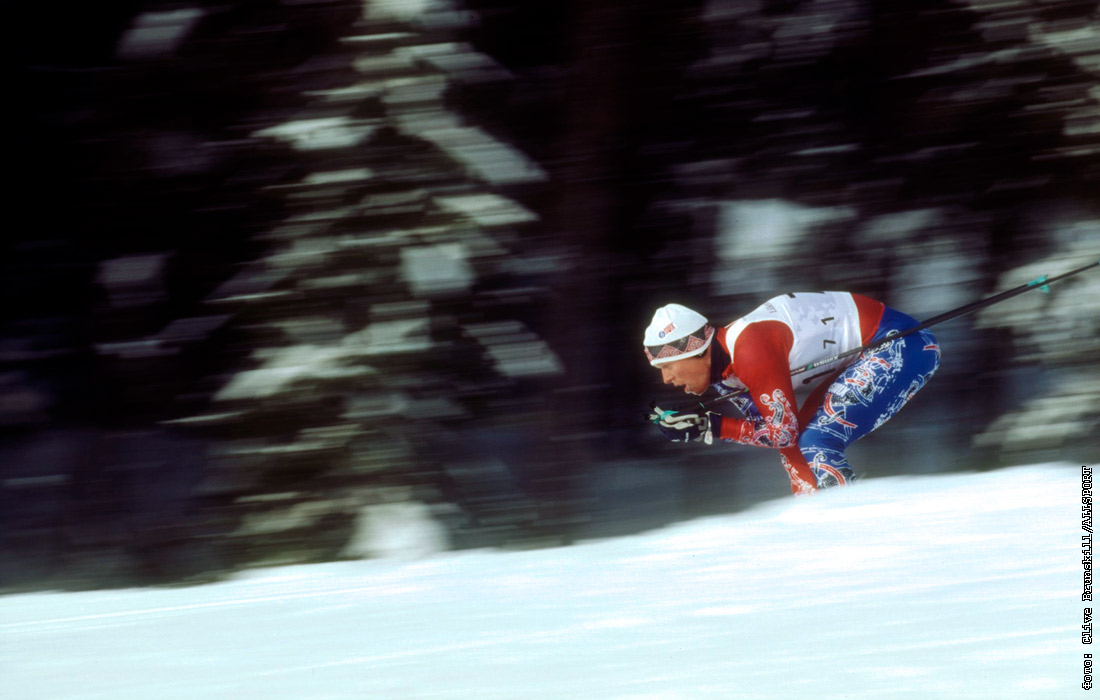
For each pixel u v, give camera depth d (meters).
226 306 18.33
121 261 22.28
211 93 21.17
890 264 22.98
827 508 10.60
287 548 16.95
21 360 24.09
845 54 22.72
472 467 18.94
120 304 22.44
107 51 22.73
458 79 18.02
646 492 21.31
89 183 22.56
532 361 19.09
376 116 17.61
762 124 23.27
